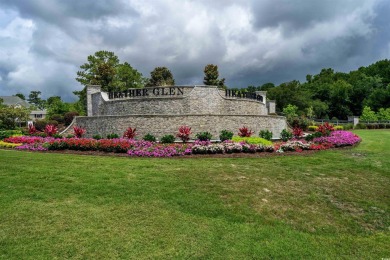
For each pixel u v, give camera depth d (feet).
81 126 88.38
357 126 168.25
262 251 22.13
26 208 27.14
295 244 23.62
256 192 34.35
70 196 30.48
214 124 75.77
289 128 126.72
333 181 40.96
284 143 64.39
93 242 22.00
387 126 170.71
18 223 24.32
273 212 29.50
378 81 278.05
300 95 239.50
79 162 46.47
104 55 188.85
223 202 30.76
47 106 332.39
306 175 42.91
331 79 348.79
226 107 93.97
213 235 23.98
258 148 58.18
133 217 26.27
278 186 37.19
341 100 271.28
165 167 43.65
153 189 33.19
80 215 26.14
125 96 95.09
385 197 36.35
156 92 91.20
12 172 39.01
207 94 89.51
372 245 24.85
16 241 21.71
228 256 21.24
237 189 34.78
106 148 57.26
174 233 23.90
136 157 52.39
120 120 76.79
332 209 31.76
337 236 26.02
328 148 67.92
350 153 63.31
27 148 63.16
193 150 55.36
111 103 97.81
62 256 20.22
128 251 21.13
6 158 49.01
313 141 74.02
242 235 24.34
